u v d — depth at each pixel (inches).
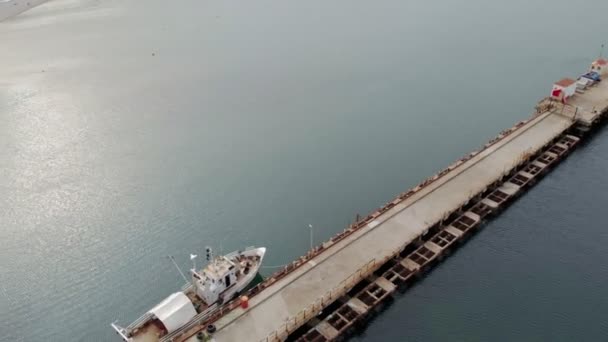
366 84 4822.8
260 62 5625.0
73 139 4077.3
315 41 6190.9
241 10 7844.5
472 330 2242.9
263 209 3120.1
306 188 3292.3
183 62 5787.4
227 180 3417.8
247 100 4660.4
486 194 3070.9
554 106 3799.2
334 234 2883.9
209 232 2935.5
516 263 2598.4
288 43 6195.9
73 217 3100.4
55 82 5324.8
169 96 4854.8
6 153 3882.9
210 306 2282.2
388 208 2844.5
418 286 2491.4
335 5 7810.0
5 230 2999.5
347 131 3969.0
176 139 4013.3
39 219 3093.0
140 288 2556.6
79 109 4638.3
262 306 2240.4
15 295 2541.8
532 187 3193.9
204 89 4977.9
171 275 2628.0
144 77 5378.9
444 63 5187.0
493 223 2883.9
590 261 2591.0
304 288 2329.0
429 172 3383.4
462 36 5959.6
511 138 3476.9
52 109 4655.5
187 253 2778.1
